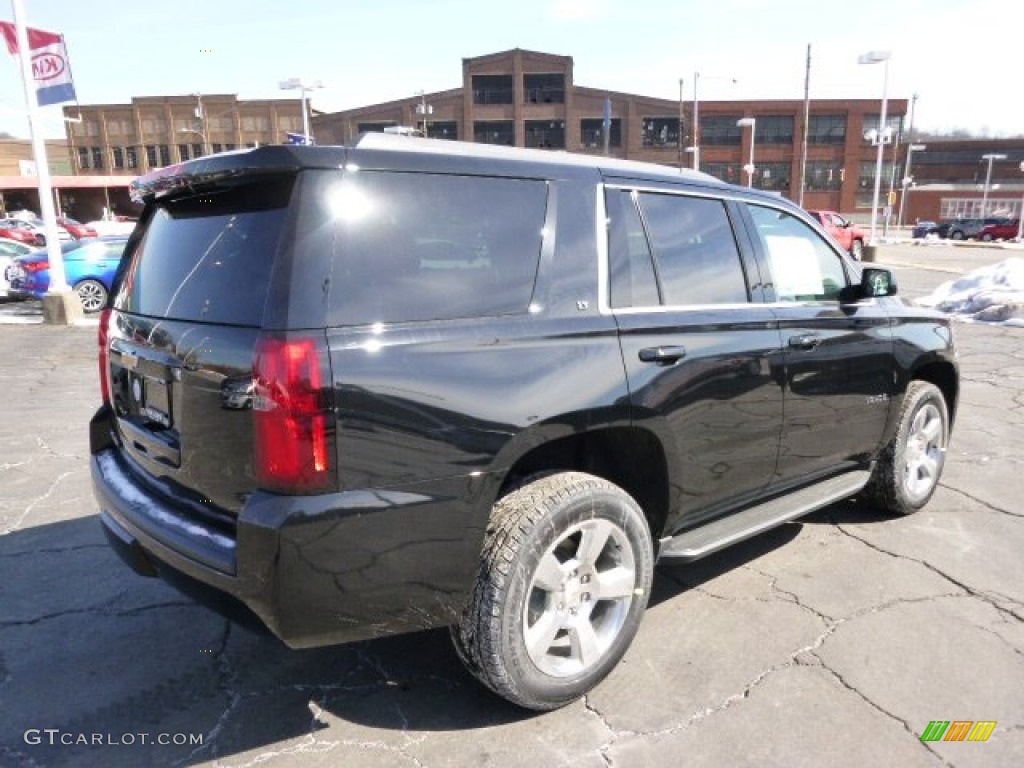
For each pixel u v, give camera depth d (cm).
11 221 3172
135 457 293
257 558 220
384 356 229
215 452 238
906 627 332
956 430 656
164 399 265
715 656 311
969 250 3759
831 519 457
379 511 228
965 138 8962
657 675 298
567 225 283
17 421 674
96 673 304
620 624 291
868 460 429
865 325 399
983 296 1330
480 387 244
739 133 7288
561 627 273
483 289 257
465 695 288
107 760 254
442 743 261
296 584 221
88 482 518
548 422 257
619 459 310
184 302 259
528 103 7356
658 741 261
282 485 219
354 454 224
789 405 354
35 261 1367
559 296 274
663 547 318
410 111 7506
